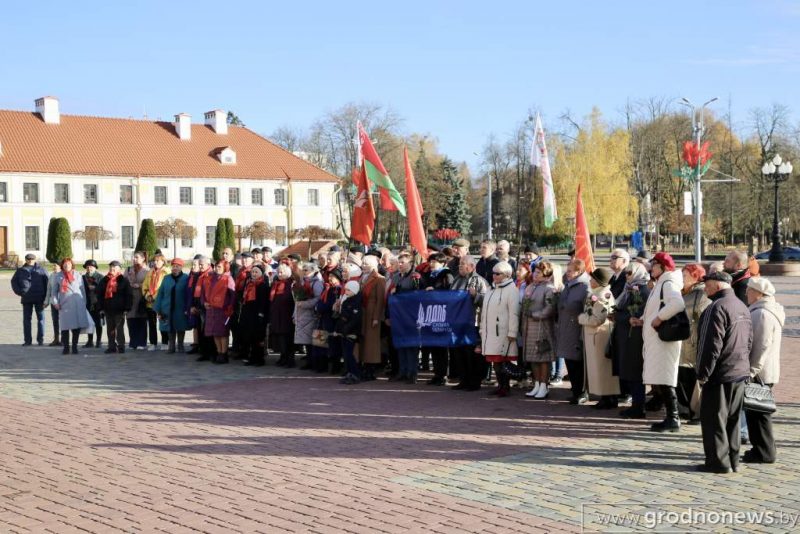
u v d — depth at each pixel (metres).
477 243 86.50
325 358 15.09
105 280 17.92
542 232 65.44
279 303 15.61
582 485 7.65
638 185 75.12
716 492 7.41
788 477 7.93
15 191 64.88
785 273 44.47
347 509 6.97
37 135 68.38
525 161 73.50
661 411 11.32
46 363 16.34
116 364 16.20
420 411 11.31
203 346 16.69
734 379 8.01
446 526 6.51
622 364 10.78
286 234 72.62
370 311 13.89
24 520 6.74
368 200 17.34
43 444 9.44
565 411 11.31
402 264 14.52
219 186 74.19
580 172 62.28
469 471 8.17
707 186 73.19
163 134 74.94
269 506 7.07
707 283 8.22
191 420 10.76
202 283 16.78
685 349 10.37
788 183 64.75
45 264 61.03
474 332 13.10
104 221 68.88
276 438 9.68
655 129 78.62
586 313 11.33
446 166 88.38
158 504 7.14
